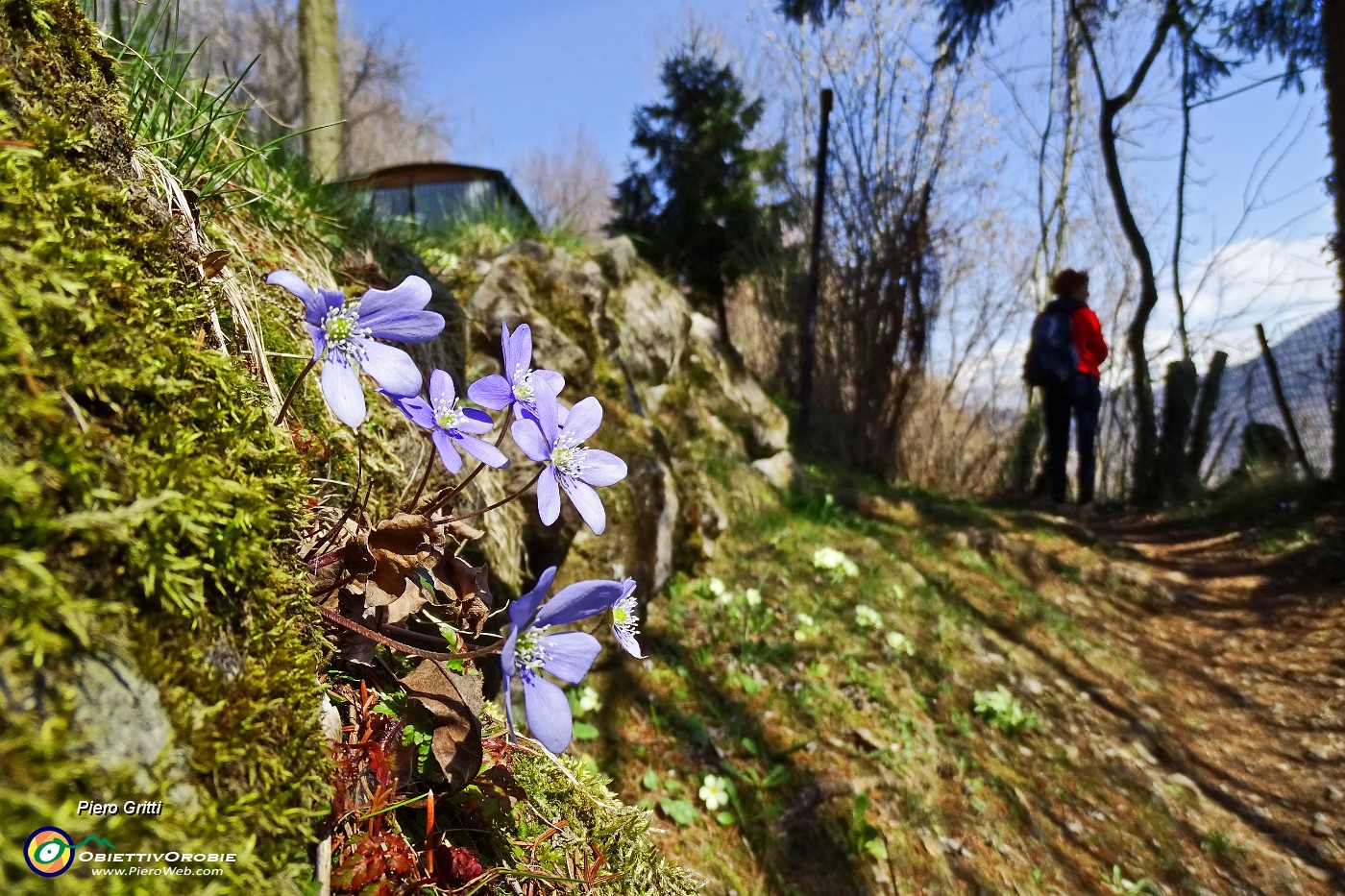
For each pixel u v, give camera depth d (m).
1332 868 3.27
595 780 1.33
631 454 3.37
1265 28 9.14
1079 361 8.03
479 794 1.03
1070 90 13.18
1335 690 4.45
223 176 1.81
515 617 0.73
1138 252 9.96
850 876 2.63
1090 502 8.91
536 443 0.94
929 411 11.98
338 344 0.77
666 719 3.02
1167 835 3.32
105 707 0.53
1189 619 5.75
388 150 26.78
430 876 0.88
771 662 3.60
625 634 0.99
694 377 5.46
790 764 3.03
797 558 4.62
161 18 1.90
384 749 0.91
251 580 0.70
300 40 5.80
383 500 1.56
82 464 0.56
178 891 0.52
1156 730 4.11
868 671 3.75
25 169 0.65
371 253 2.56
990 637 4.57
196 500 0.64
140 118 1.51
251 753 0.63
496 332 3.25
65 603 0.51
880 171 9.81
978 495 10.55
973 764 3.38
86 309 0.63
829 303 10.33
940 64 9.87
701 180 12.39
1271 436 8.81
